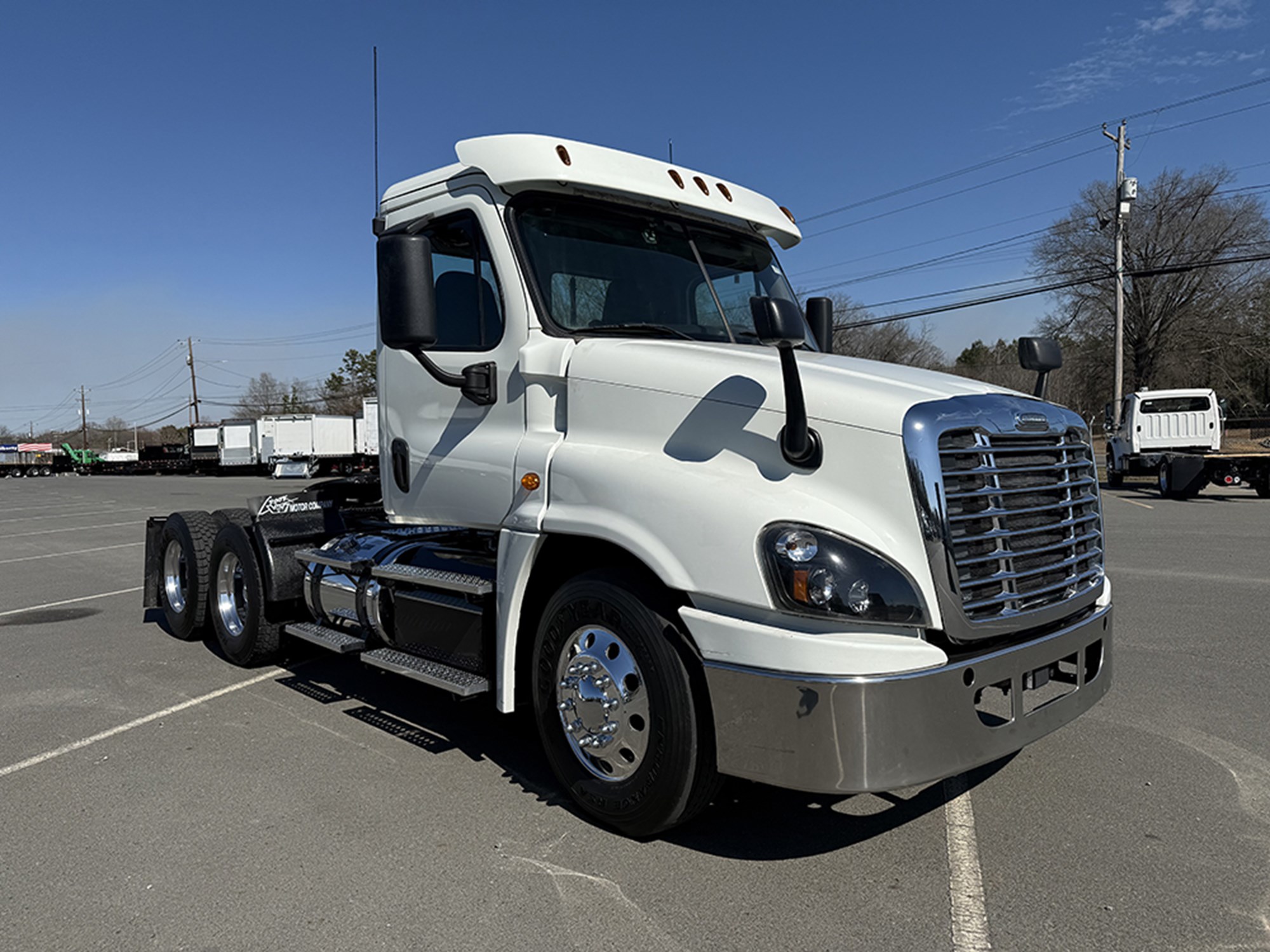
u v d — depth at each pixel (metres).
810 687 2.97
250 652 6.21
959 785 4.12
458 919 3.05
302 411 93.06
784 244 5.27
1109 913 3.02
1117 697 5.39
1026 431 3.38
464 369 4.21
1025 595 3.28
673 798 3.38
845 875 3.31
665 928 2.97
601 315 4.21
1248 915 3.00
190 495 31.94
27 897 3.27
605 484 3.56
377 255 3.86
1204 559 10.68
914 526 3.04
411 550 4.91
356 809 3.98
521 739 4.90
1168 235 48.28
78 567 12.88
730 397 3.41
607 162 4.32
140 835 3.76
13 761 4.70
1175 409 23.44
